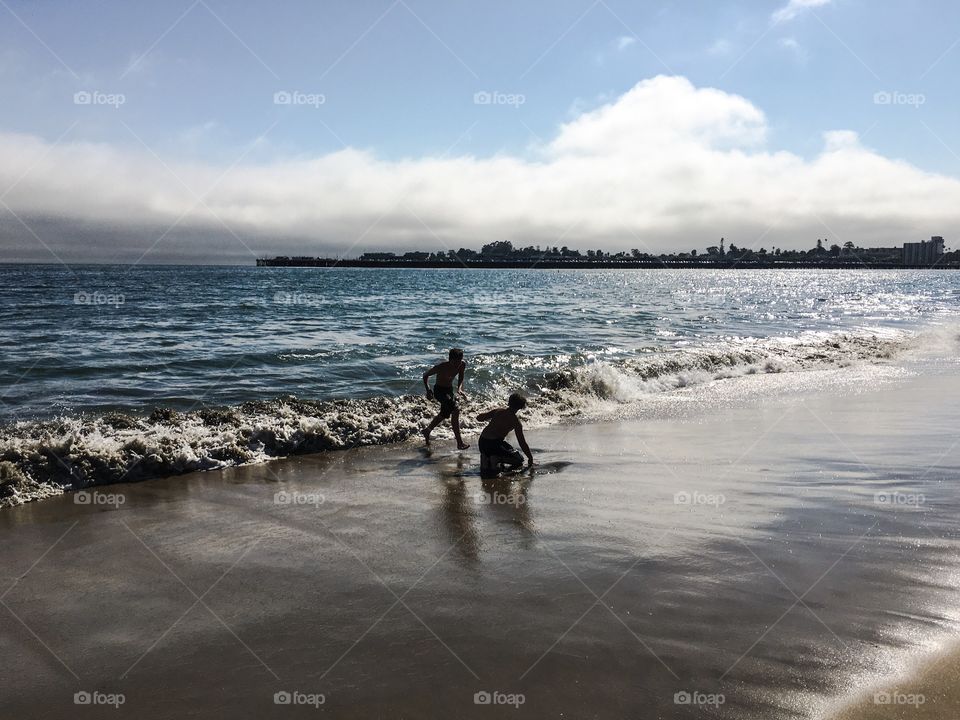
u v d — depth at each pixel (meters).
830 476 7.55
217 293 45.16
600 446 9.39
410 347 19.38
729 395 13.81
